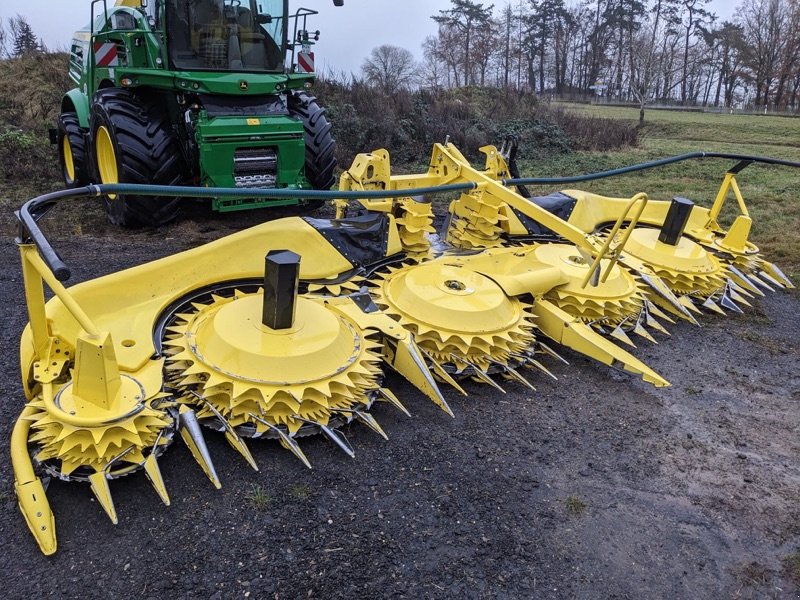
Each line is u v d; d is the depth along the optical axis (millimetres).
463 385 3924
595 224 5812
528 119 17875
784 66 45719
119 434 2672
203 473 2957
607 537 2779
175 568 2467
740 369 4426
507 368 3865
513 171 5523
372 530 2719
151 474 2703
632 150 17625
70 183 8914
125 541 2572
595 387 4035
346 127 13922
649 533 2820
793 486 3184
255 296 3584
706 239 5996
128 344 3188
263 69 7137
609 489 3090
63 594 2334
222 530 2658
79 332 3154
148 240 6840
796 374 4398
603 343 4133
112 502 2652
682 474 3236
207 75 6527
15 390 3641
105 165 7562
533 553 2662
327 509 2816
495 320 3900
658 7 53781
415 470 3115
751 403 3980
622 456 3354
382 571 2520
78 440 2602
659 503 3012
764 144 20000
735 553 2740
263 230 4016
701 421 3736
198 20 6492
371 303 3961
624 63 54000
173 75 6297
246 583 2422
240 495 2854
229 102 6680
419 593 2436
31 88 13789
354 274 4344
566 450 3371
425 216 4918
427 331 3795
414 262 4863
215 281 3816
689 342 4805
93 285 3320
